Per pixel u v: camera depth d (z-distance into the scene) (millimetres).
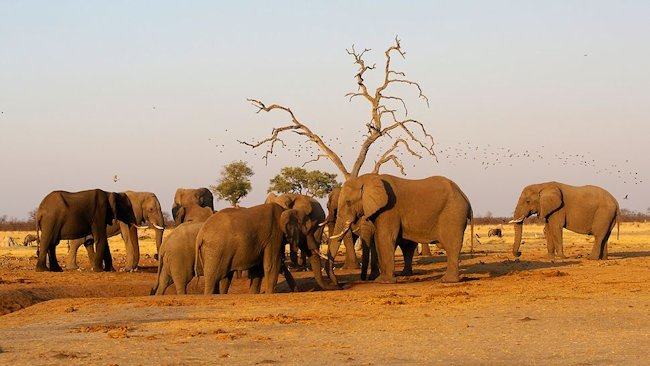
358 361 14031
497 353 14555
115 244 66438
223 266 24781
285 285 29359
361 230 30578
